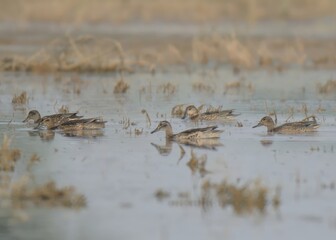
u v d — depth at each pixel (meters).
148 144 34.34
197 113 39.69
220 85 50.66
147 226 24.42
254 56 62.72
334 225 24.41
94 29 71.75
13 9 78.81
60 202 26.53
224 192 27.02
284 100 45.34
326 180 28.72
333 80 51.34
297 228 24.20
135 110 42.19
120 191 27.53
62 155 32.31
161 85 49.28
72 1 78.25
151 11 79.44
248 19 76.94
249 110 42.38
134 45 64.00
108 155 32.31
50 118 37.75
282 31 72.62
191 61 60.41
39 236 23.59
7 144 31.91
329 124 38.62
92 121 37.44
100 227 24.31
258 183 26.80
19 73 55.12
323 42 67.62
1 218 25.12
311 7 82.94
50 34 68.56
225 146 34.00
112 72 56.00
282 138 35.56
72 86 49.94
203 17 78.25
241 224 24.61
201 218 25.12
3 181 28.50
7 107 42.84
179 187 27.92
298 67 58.22
